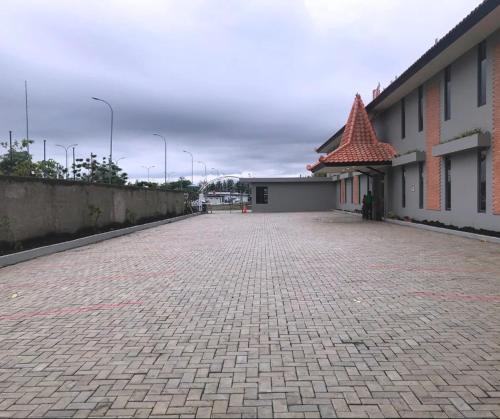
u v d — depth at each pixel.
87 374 4.19
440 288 7.38
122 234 19.30
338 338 5.04
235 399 3.65
